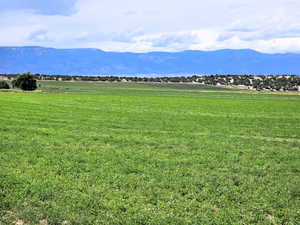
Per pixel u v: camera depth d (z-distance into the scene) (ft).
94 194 45.70
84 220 37.37
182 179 53.57
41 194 44.27
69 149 74.02
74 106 197.57
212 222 37.91
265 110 204.54
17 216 37.99
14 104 197.36
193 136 98.32
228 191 48.37
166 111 182.80
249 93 463.83
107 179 52.34
